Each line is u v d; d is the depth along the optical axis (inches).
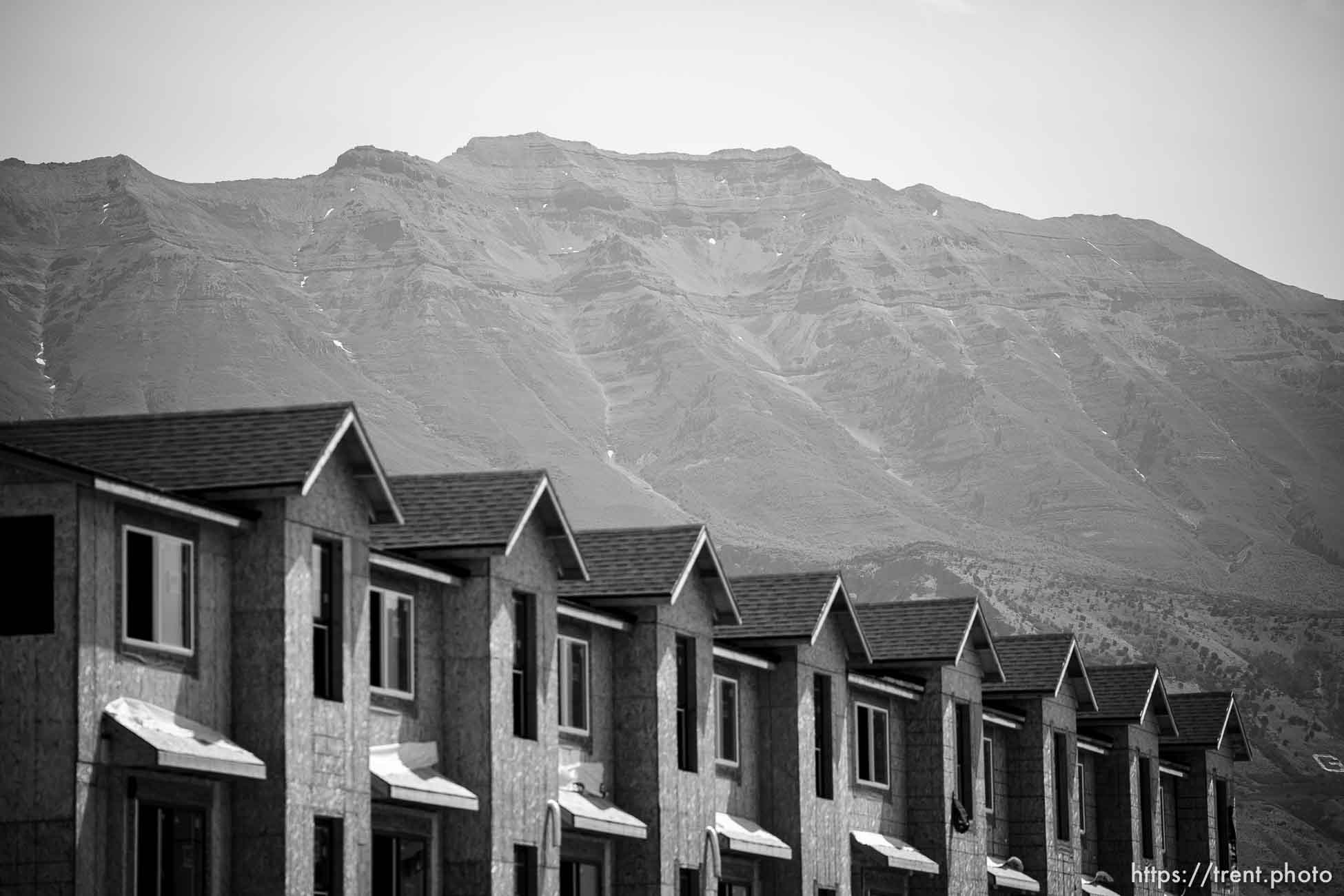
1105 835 2748.5
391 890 1434.5
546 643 1576.0
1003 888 2377.0
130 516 1182.9
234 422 1309.1
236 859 1240.8
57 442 1304.1
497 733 1492.4
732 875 1876.2
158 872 1181.1
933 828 2181.3
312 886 1267.2
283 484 1237.1
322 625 1321.4
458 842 1478.8
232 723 1250.6
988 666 2325.3
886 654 2198.6
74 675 1123.3
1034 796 2461.9
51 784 1117.1
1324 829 7514.8
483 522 1497.3
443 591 1507.1
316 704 1289.4
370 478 1348.4
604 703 1710.1
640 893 1692.9
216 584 1249.4
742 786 1898.4
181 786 1206.9
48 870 1111.0
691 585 1793.8
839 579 1966.0
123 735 1137.4
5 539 1140.5
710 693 1812.3
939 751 2197.3
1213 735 3031.5
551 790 1563.7
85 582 1137.4
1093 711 2637.8
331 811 1295.5
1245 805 7308.1
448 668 1497.3
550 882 1542.8
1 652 1131.3
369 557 1369.3
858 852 2043.6
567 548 1589.6
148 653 1186.0
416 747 1445.6
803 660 1961.1
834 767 2006.6
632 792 1710.1
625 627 1721.2
